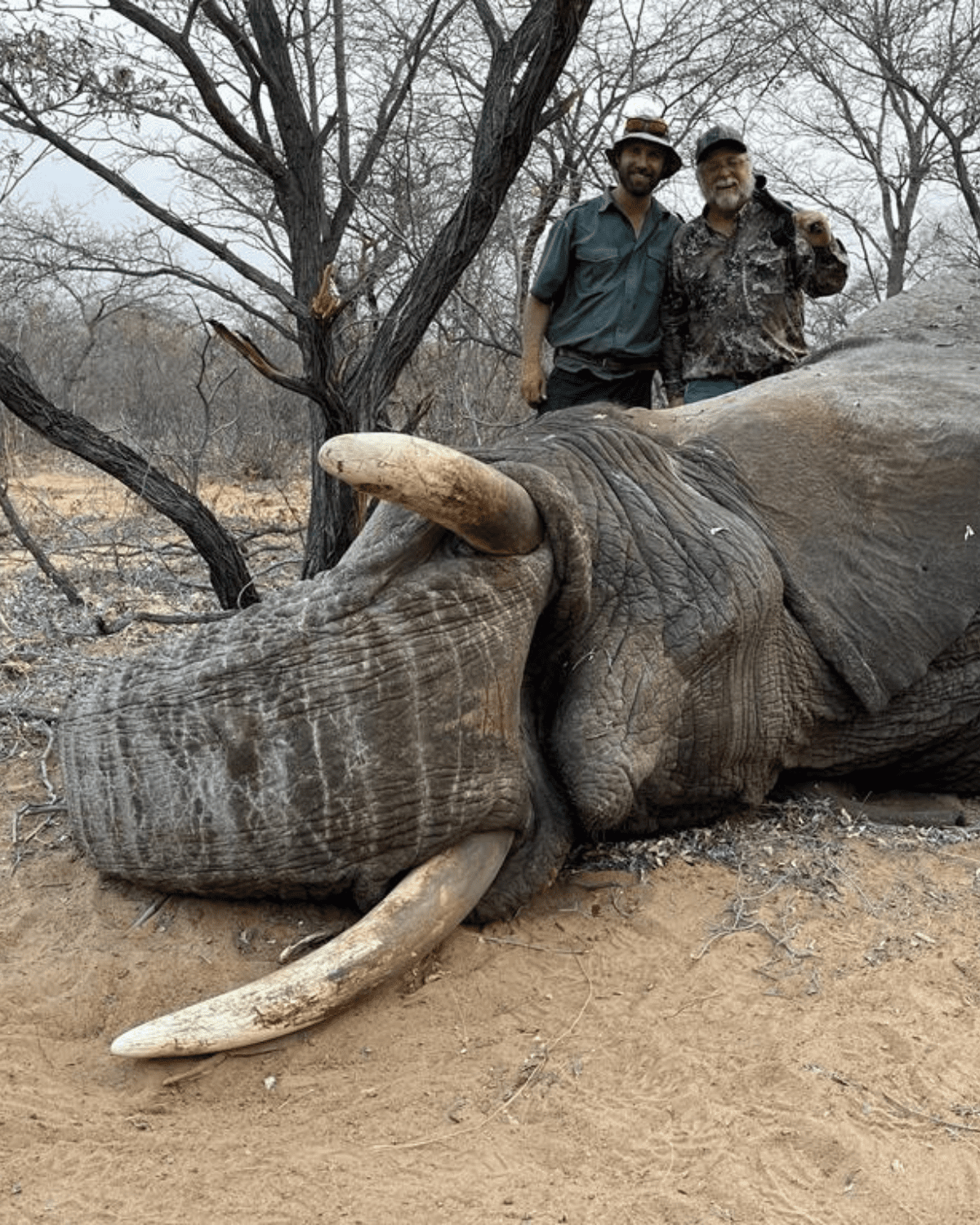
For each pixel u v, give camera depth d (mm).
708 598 4914
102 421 18312
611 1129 3643
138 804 4414
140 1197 3418
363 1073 3902
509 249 11469
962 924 4586
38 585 9305
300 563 8703
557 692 4758
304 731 4168
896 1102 3727
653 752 4730
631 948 4477
